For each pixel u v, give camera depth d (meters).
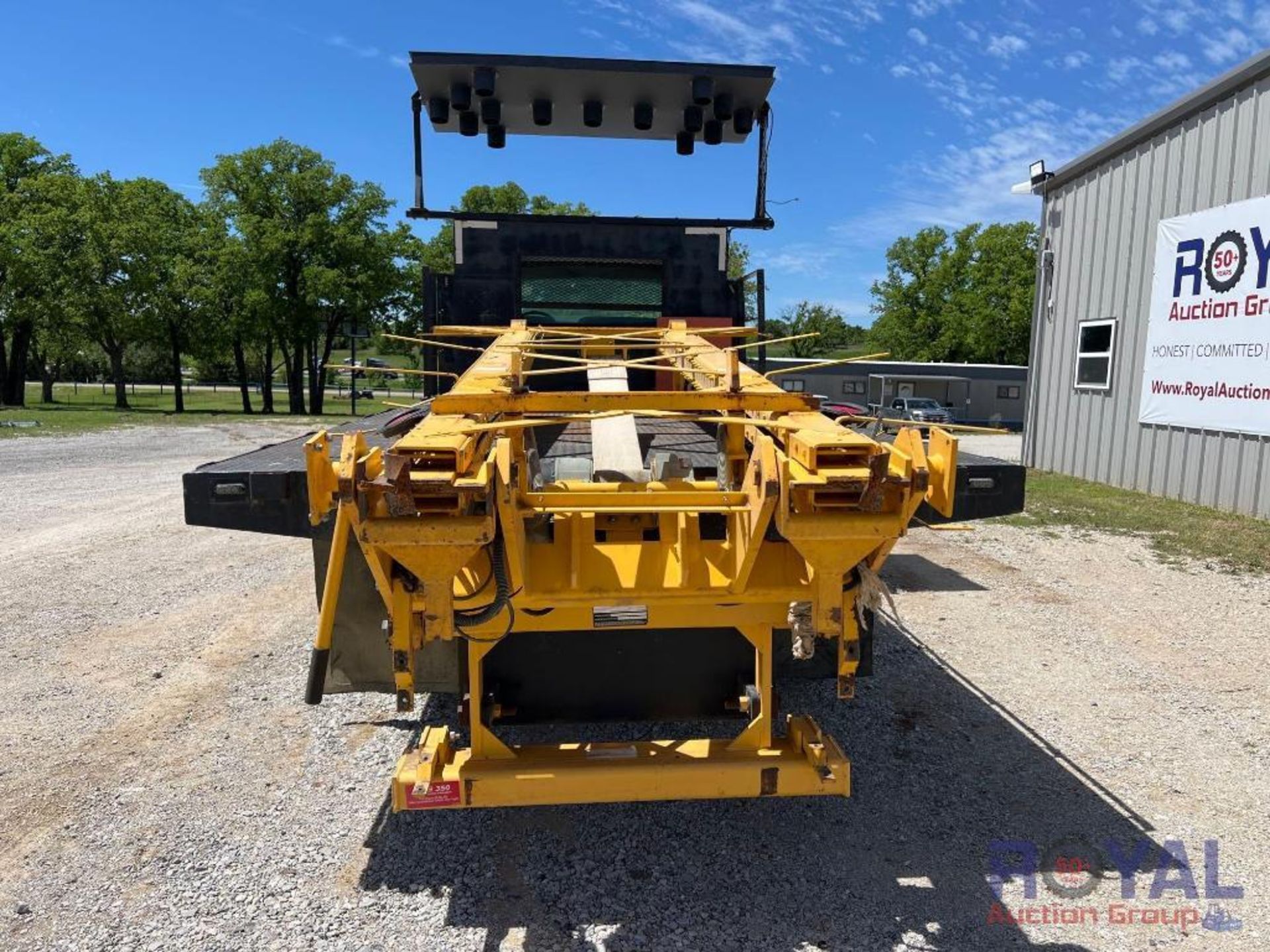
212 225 37.81
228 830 3.24
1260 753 3.87
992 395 38.22
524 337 4.17
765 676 2.88
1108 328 12.16
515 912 2.78
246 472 3.12
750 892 2.89
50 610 5.94
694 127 5.65
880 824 3.32
